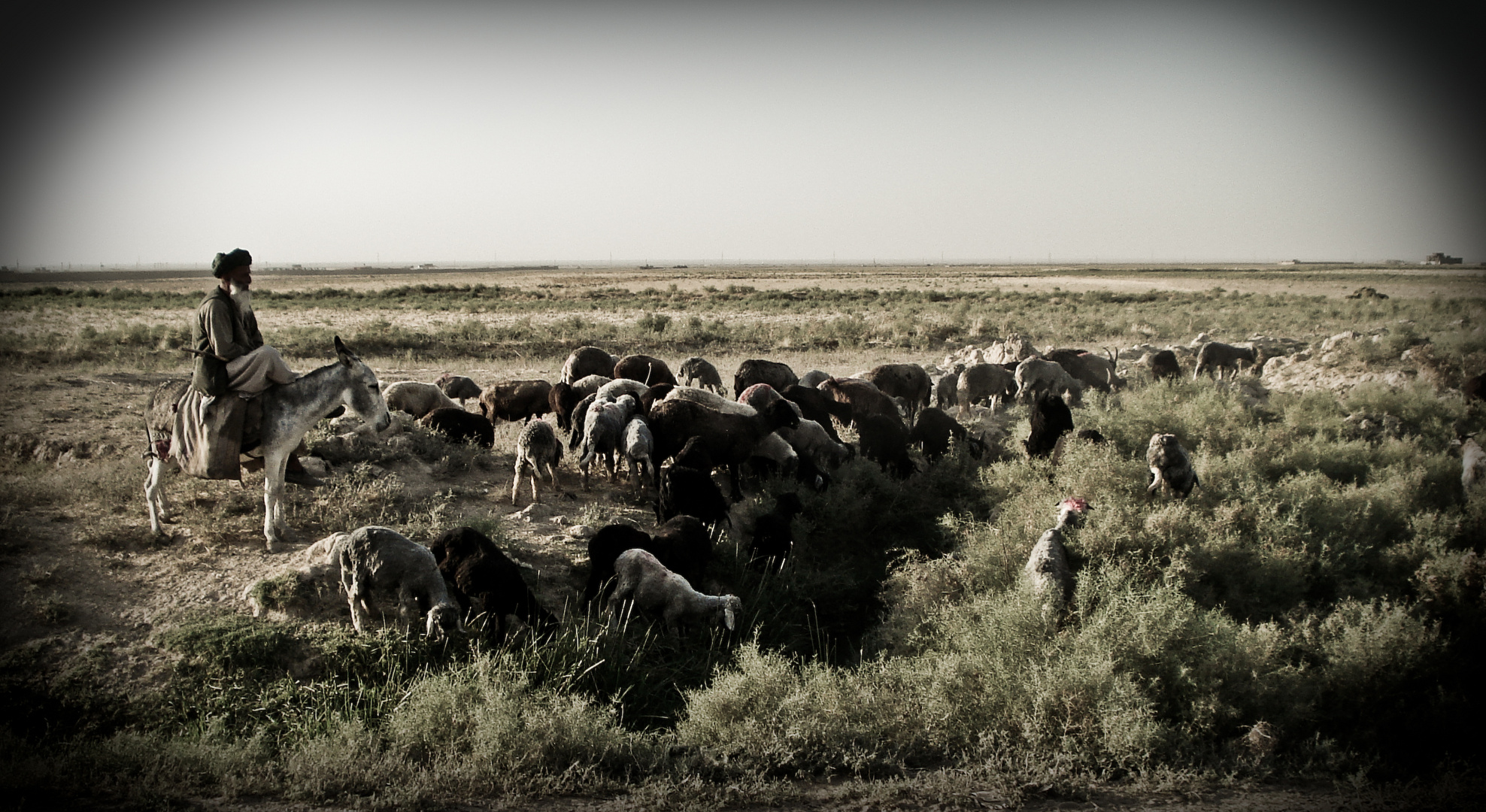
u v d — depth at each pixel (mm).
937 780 5922
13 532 8492
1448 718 6703
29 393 16656
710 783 5895
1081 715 6406
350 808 5496
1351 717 6941
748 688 6871
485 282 107812
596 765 6062
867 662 8094
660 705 7641
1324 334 32594
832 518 11242
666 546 8984
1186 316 41281
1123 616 7223
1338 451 12883
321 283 106750
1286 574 8812
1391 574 9289
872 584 10555
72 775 5625
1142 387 19031
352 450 11172
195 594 7832
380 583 7293
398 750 6141
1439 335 22812
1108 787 5898
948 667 6910
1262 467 11992
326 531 9125
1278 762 6281
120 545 8562
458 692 6574
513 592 7742
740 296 64375
